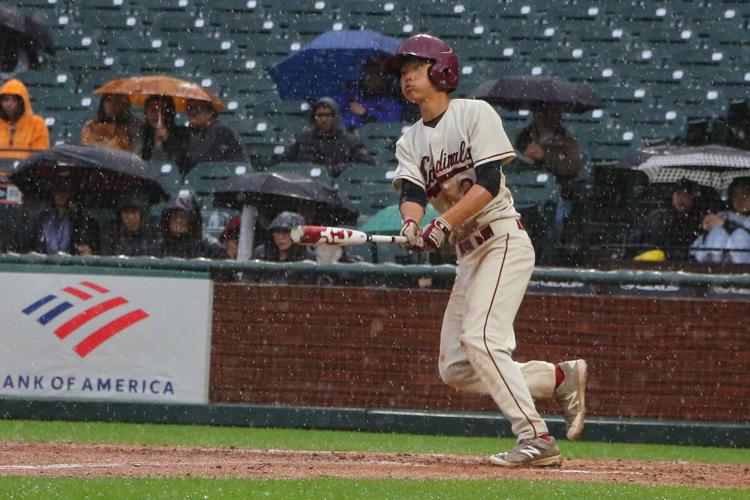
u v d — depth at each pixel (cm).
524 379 1695
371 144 4378
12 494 1201
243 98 4728
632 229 3416
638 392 2523
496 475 1532
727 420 2531
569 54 4856
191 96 3981
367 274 2542
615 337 2523
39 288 2528
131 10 5031
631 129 4503
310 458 1803
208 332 2547
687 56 4809
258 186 3278
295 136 4084
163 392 2534
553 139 3922
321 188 3384
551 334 2517
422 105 1636
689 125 4422
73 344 2528
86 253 3234
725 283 2472
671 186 3394
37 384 2533
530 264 1655
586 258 3359
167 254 3228
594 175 3500
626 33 4903
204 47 4941
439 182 1648
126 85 3969
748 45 4853
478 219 1633
